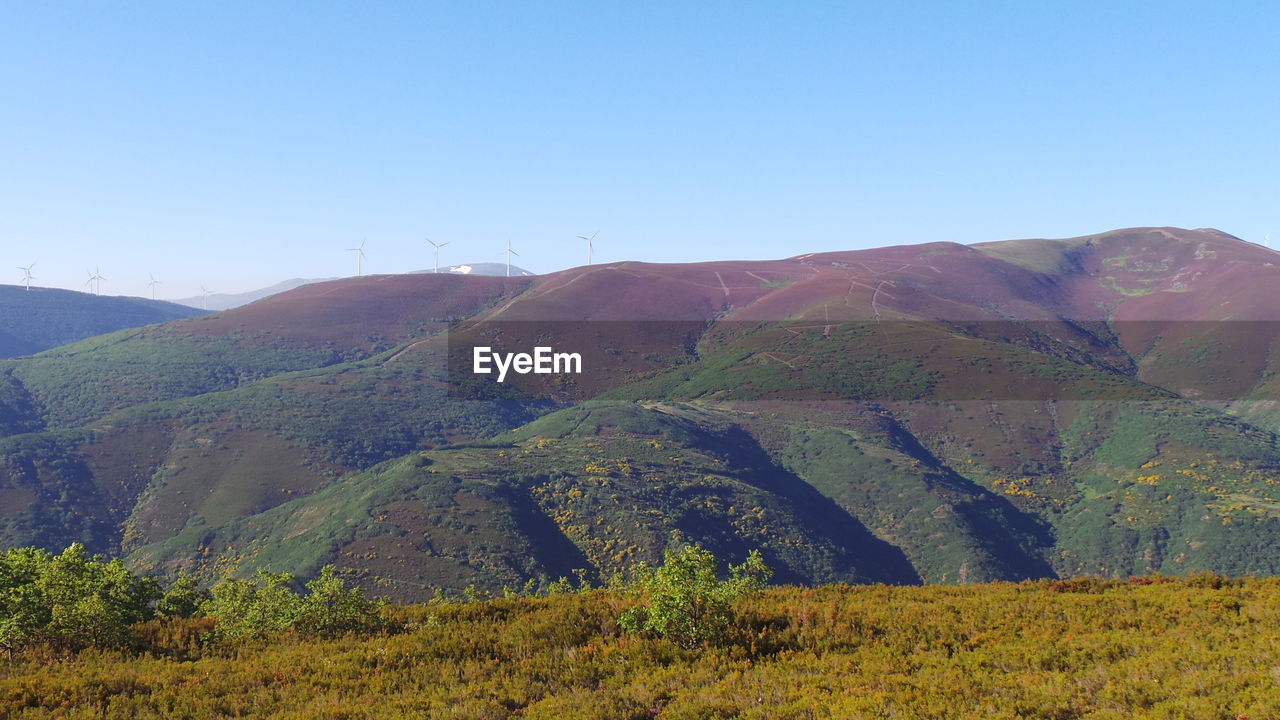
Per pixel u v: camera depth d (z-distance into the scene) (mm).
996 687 15320
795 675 16812
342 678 17641
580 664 17953
